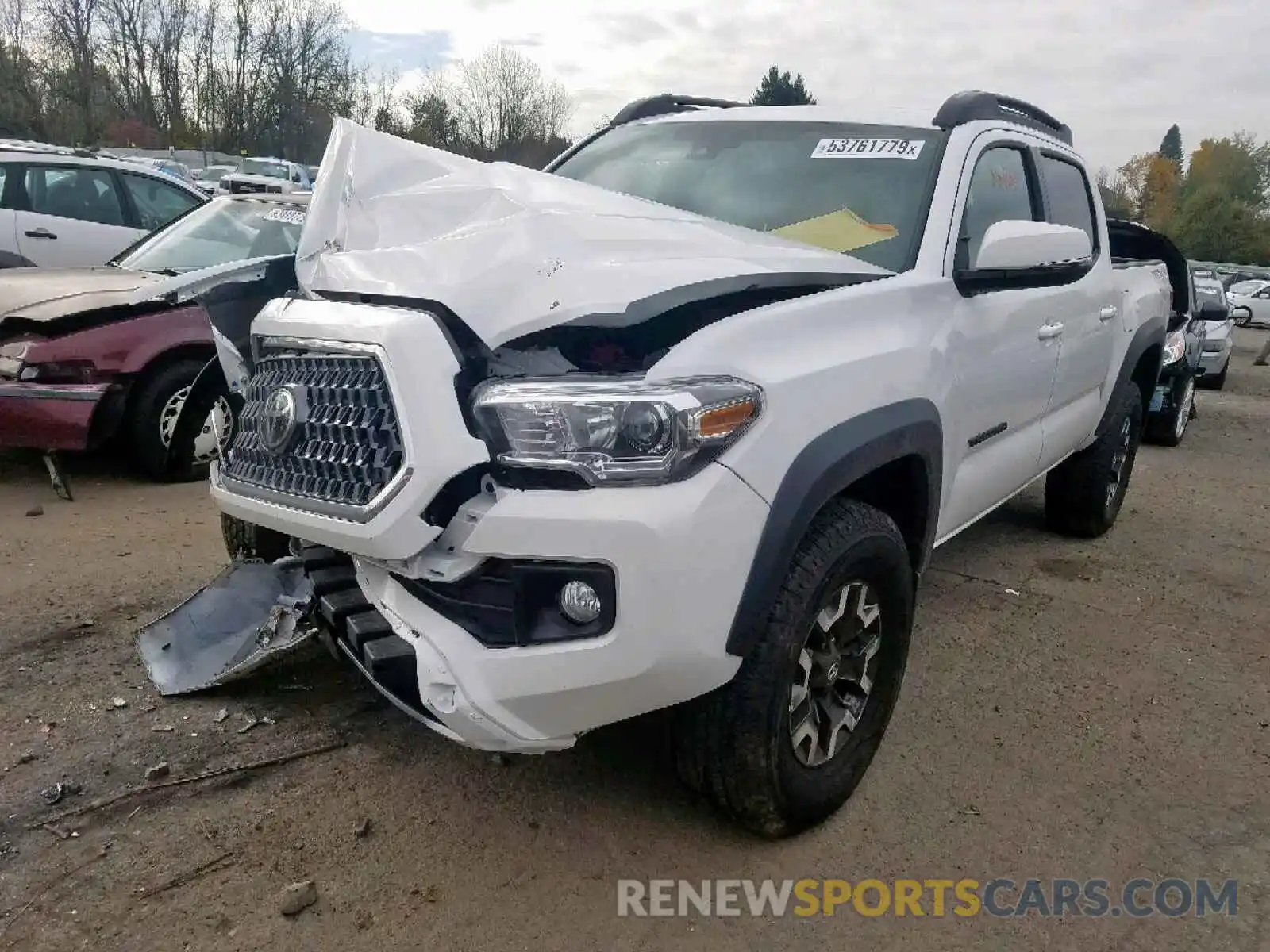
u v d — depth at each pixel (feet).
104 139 143.02
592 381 7.16
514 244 7.95
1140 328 17.72
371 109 166.71
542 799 9.31
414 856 8.46
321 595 8.67
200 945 7.37
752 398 7.47
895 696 9.73
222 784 9.31
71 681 10.99
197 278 10.84
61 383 16.92
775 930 7.91
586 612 7.18
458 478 7.37
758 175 11.85
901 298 9.53
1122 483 18.99
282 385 8.38
